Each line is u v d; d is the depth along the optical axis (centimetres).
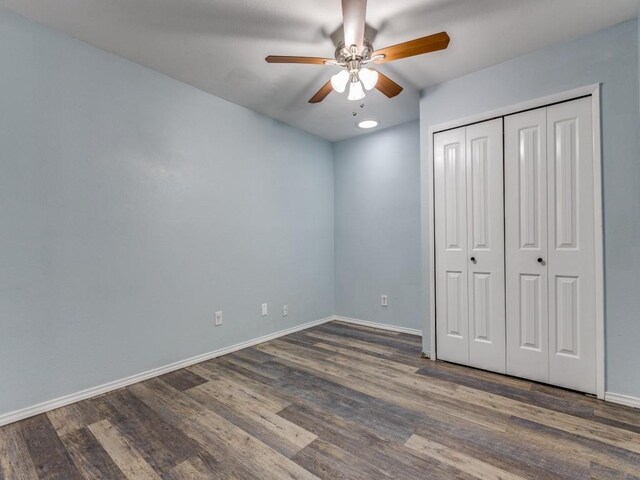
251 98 297
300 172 378
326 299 414
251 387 229
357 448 161
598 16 191
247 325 317
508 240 241
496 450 158
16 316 187
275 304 347
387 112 331
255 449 161
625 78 196
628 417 184
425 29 201
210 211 287
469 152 259
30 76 192
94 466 150
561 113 218
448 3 180
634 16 191
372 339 340
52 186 200
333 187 426
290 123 360
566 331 218
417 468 146
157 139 251
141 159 242
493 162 247
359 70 192
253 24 197
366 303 396
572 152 214
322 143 409
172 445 164
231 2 178
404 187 363
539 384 227
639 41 191
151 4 179
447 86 268
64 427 180
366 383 234
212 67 245
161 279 253
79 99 211
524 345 235
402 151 364
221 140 296
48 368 197
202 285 280
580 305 213
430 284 281
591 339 209
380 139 381
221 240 295
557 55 219
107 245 223
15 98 187
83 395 210
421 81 268
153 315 248
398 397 212
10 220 185
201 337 279
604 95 203
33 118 193
